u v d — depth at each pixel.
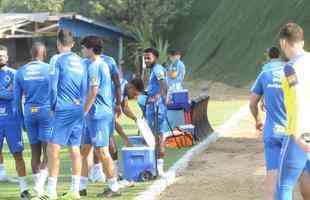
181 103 51.09
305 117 21.39
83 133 30.66
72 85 28.81
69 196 29.39
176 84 58.59
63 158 43.62
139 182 33.72
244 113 73.25
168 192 32.19
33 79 30.73
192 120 50.97
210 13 155.62
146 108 36.00
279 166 22.64
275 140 24.06
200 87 121.94
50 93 28.83
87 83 29.34
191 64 137.25
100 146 30.00
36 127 31.03
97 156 31.97
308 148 21.30
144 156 33.94
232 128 60.19
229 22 140.12
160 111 35.69
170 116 51.50
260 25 133.00
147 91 36.22
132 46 140.00
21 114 31.14
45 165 30.66
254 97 25.14
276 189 22.86
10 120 31.14
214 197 30.83
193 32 151.88
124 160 34.06
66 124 28.89
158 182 33.16
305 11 127.50
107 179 30.78
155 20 142.00
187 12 149.50
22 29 104.50
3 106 31.31
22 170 30.97
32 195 31.22
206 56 135.38
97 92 29.31
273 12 132.88
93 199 29.80
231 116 69.81
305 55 21.91
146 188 32.06
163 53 126.00
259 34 131.00
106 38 130.00
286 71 21.69
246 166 39.47
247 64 126.06
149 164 34.00
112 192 30.36
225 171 37.84
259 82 24.80
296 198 29.11
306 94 21.47
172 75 58.31
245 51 129.88
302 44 22.27
